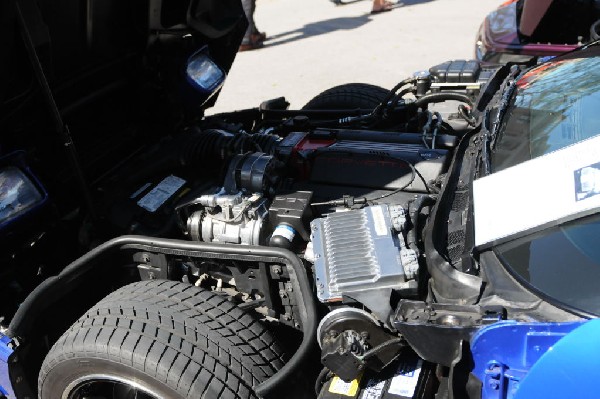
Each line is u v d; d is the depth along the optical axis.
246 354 2.37
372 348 2.28
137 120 3.89
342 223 2.59
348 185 3.26
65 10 2.87
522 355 1.89
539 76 3.06
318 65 9.27
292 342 2.98
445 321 2.00
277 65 9.48
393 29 11.00
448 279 2.16
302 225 2.88
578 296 1.92
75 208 3.38
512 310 1.97
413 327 2.04
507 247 2.14
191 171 3.43
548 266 2.02
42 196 2.82
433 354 2.05
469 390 2.01
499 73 3.75
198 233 3.02
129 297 2.54
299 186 3.32
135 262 2.87
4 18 2.44
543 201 2.12
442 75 4.12
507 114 2.85
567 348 1.72
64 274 2.69
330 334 2.35
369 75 8.50
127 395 2.58
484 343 1.93
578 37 6.01
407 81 4.05
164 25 3.48
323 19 12.48
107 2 3.09
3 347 2.83
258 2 15.11
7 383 2.96
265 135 3.62
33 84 2.85
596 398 1.71
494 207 2.25
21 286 3.06
